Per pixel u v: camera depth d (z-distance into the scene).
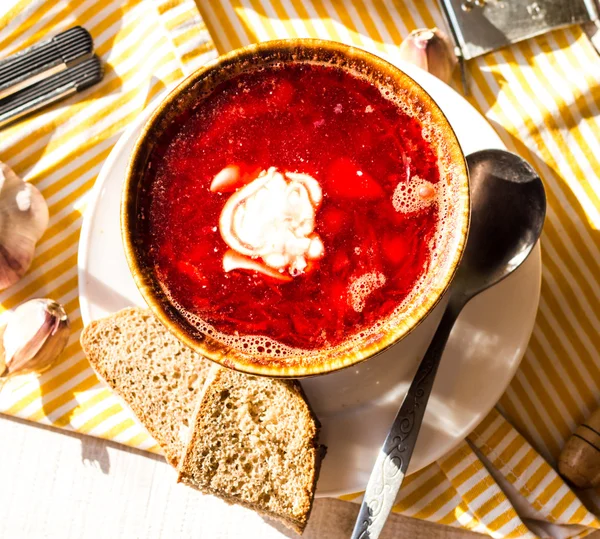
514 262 0.38
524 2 0.43
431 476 0.42
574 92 0.43
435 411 0.38
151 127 0.36
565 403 0.43
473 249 0.38
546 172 0.43
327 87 0.37
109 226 0.39
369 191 0.37
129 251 0.35
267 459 0.39
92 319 0.40
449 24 0.43
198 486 0.40
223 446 0.39
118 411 0.42
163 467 0.43
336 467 0.39
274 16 0.43
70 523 0.43
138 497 0.43
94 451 0.43
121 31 0.43
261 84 0.37
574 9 0.43
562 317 0.43
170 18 0.41
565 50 0.44
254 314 0.36
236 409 0.39
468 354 0.38
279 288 0.36
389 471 0.37
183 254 0.36
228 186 0.37
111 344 0.40
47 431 0.43
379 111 0.37
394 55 0.43
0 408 0.42
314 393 0.39
